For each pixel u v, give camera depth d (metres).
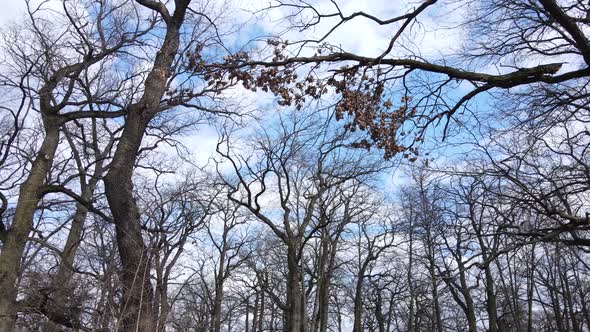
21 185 14.44
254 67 7.62
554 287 31.83
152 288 9.62
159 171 19.98
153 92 11.20
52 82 15.83
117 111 15.80
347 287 37.53
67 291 11.17
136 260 9.67
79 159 20.39
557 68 7.34
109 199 10.19
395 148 7.99
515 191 10.30
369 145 8.13
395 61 7.61
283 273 32.53
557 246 12.34
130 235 9.91
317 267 31.53
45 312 10.91
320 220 24.03
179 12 12.15
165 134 19.38
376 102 7.80
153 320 9.34
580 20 8.27
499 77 7.60
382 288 36.03
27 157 15.58
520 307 38.34
